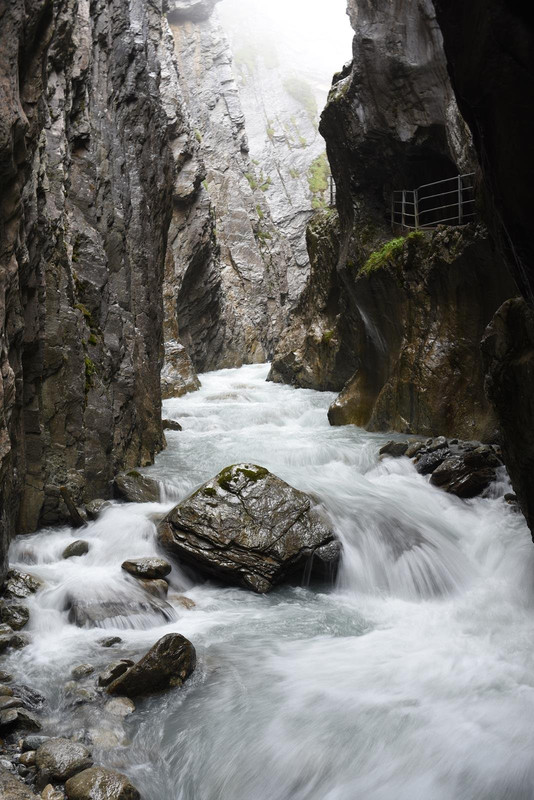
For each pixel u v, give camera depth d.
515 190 4.65
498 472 11.19
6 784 4.45
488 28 4.15
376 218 18.00
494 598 8.36
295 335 27.58
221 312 37.91
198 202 33.66
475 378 13.32
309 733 5.29
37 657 6.38
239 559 8.53
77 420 10.08
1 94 6.77
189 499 9.05
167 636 6.07
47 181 9.75
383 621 7.65
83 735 5.21
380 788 4.72
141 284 13.48
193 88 49.34
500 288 12.51
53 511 9.36
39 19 7.74
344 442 14.25
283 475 11.36
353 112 17.39
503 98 4.30
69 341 10.03
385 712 5.54
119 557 8.70
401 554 9.02
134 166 13.71
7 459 7.29
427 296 14.34
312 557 8.68
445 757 4.95
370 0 16.55
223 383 27.88
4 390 7.21
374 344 16.86
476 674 6.21
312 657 6.61
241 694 5.85
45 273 9.43
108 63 13.06
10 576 7.62
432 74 15.70
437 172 17.42
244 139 51.28
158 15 34.91
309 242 25.58
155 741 5.23
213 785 4.83
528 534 9.36
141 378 13.02
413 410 14.44
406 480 11.56
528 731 5.22
